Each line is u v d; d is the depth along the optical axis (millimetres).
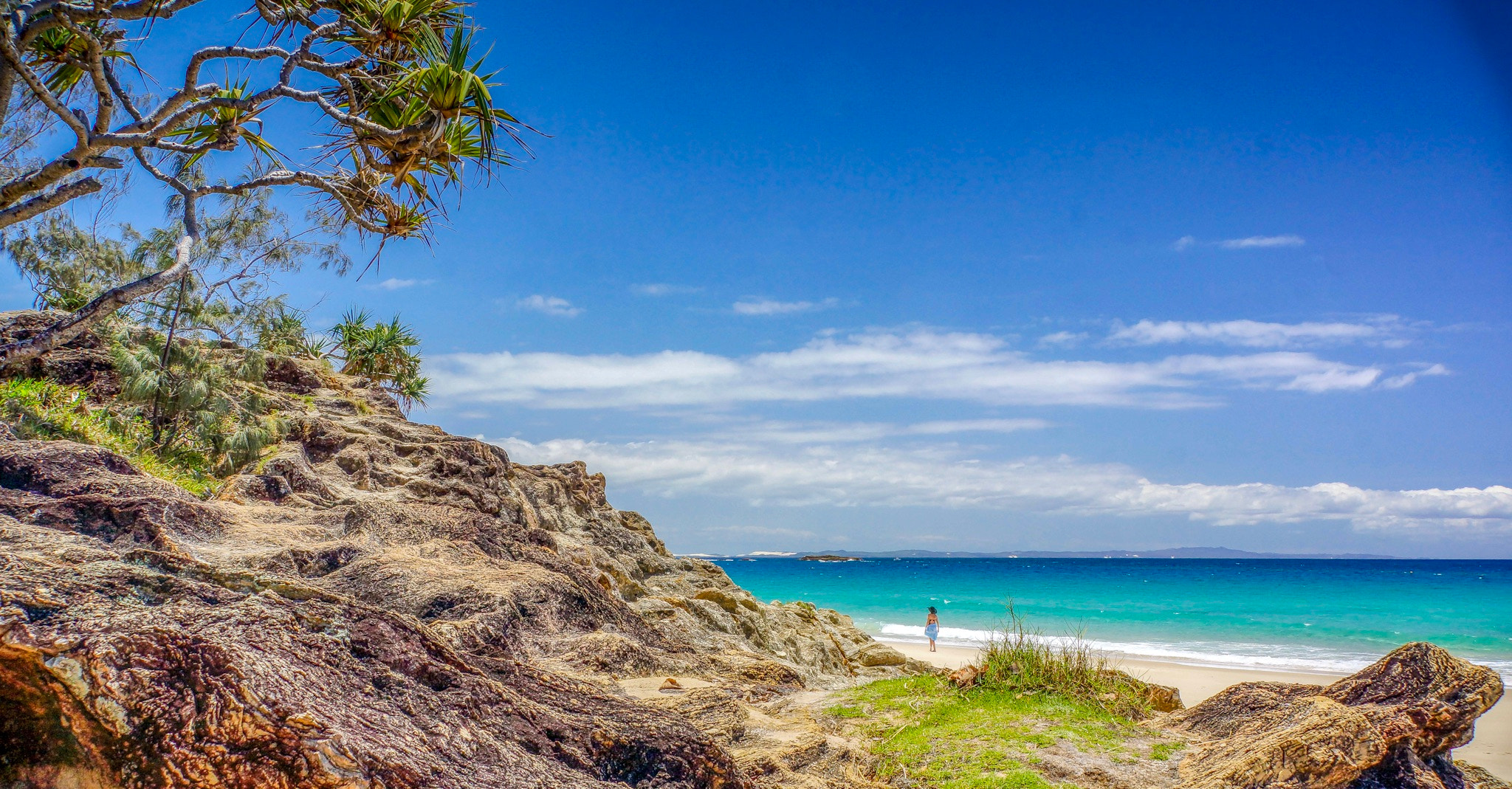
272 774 2863
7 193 7113
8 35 6645
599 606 10422
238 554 7582
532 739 4195
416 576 8617
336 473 15609
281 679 3209
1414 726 6387
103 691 2939
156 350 15359
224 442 14555
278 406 18125
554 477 24031
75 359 14953
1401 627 45875
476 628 7398
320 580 8312
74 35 7816
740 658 10398
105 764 2902
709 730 6887
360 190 9008
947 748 7504
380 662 3879
